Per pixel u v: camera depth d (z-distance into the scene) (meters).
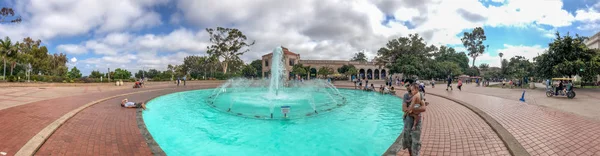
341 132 6.93
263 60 48.88
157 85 28.12
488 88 24.06
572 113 8.13
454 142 5.16
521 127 6.14
